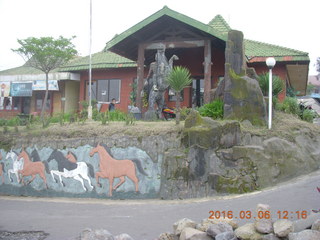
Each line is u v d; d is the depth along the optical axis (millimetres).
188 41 14414
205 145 8859
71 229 6777
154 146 9438
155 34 14859
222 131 8969
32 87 22328
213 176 8617
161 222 6797
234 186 8430
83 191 10023
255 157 8703
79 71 21078
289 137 9773
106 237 5426
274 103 11750
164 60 12844
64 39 17094
